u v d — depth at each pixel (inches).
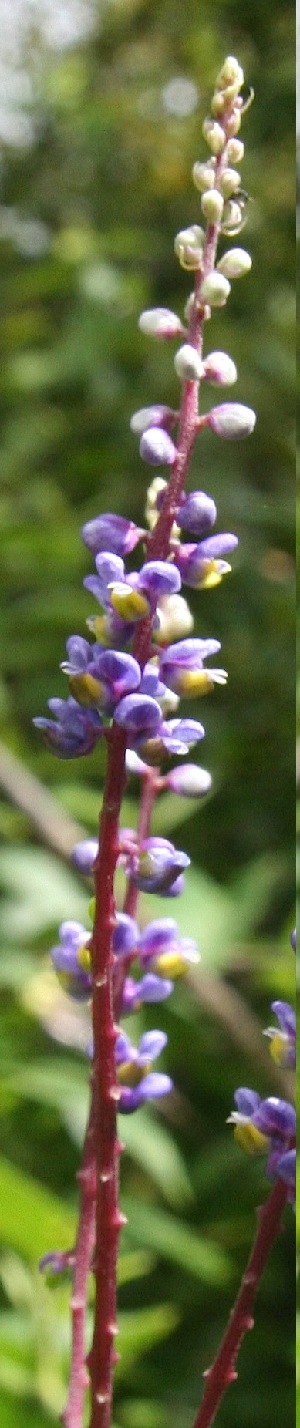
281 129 23.3
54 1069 13.8
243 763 18.7
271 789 18.6
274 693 18.9
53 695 18.3
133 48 27.5
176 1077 16.6
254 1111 5.2
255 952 14.8
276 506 19.4
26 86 27.6
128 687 4.8
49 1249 9.7
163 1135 13.6
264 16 25.0
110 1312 4.9
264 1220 5.1
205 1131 16.1
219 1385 5.1
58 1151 14.9
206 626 20.0
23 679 18.7
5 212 26.6
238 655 19.2
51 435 21.3
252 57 25.1
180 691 5.1
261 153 23.5
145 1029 15.2
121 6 27.5
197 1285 15.0
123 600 4.8
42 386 21.0
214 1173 15.0
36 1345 9.9
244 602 20.1
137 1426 12.5
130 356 21.7
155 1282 15.1
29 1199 9.5
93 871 4.9
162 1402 13.8
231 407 5.0
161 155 26.4
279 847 18.1
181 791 6.2
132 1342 10.8
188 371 4.9
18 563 18.1
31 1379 9.8
